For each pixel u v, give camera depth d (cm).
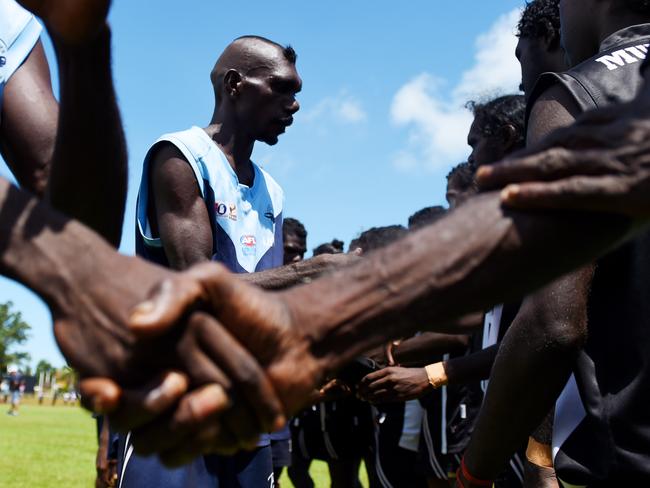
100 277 131
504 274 127
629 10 198
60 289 132
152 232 312
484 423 192
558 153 125
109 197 181
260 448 320
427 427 478
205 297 125
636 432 163
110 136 172
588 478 171
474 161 355
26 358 9675
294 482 711
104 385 120
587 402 171
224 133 337
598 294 174
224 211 317
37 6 147
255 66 338
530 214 126
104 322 129
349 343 131
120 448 290
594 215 124
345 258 279
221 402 122
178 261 296
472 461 204
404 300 129
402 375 306
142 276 131
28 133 212
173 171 301
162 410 121
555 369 172
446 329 341
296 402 131
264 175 355
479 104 366
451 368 305
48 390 9731
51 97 222
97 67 161
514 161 129
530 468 229
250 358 124
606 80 177
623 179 120
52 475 967
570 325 167
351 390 356
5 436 1816
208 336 123
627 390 165
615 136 122
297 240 755
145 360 125
